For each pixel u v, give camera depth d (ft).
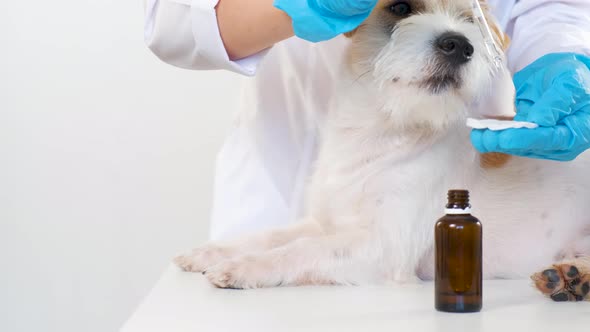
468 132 5.51
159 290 4.68
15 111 9.50
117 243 9.66
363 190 5.30
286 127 6.42
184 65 5.51
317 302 4.28
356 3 4.29
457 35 4.91
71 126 9.54
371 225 5.25
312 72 6.34
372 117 5.37
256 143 6.40
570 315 3.91
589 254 5.67
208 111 9.55
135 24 9.46
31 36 9.44
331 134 5.68
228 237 6.31
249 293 4.61
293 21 4.40
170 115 9.56
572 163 5.71
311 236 5.62
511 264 5.74
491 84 5.61
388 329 3.54
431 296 4.54
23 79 9.48
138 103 9.55
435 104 5.00
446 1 5.37
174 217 9.67
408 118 5.15
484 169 5.68
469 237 4.00
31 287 9.66
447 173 5.33
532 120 4.72
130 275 9.72
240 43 5.06
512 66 5.95
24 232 9.60
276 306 4.14
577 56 5.33
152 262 9.71
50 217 9.62
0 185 9.54
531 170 5.71
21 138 9.51
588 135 4.81
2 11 9.42
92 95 9.53
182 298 4.39
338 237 5.19
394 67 4.99
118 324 9.75
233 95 9.52
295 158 6.39
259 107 6.46
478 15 5.14
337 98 5.68
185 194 9.65
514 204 5.67
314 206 5.75
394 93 5.05
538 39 5.73
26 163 9.53
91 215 9.63
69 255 9.64
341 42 6.21
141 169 9.62
